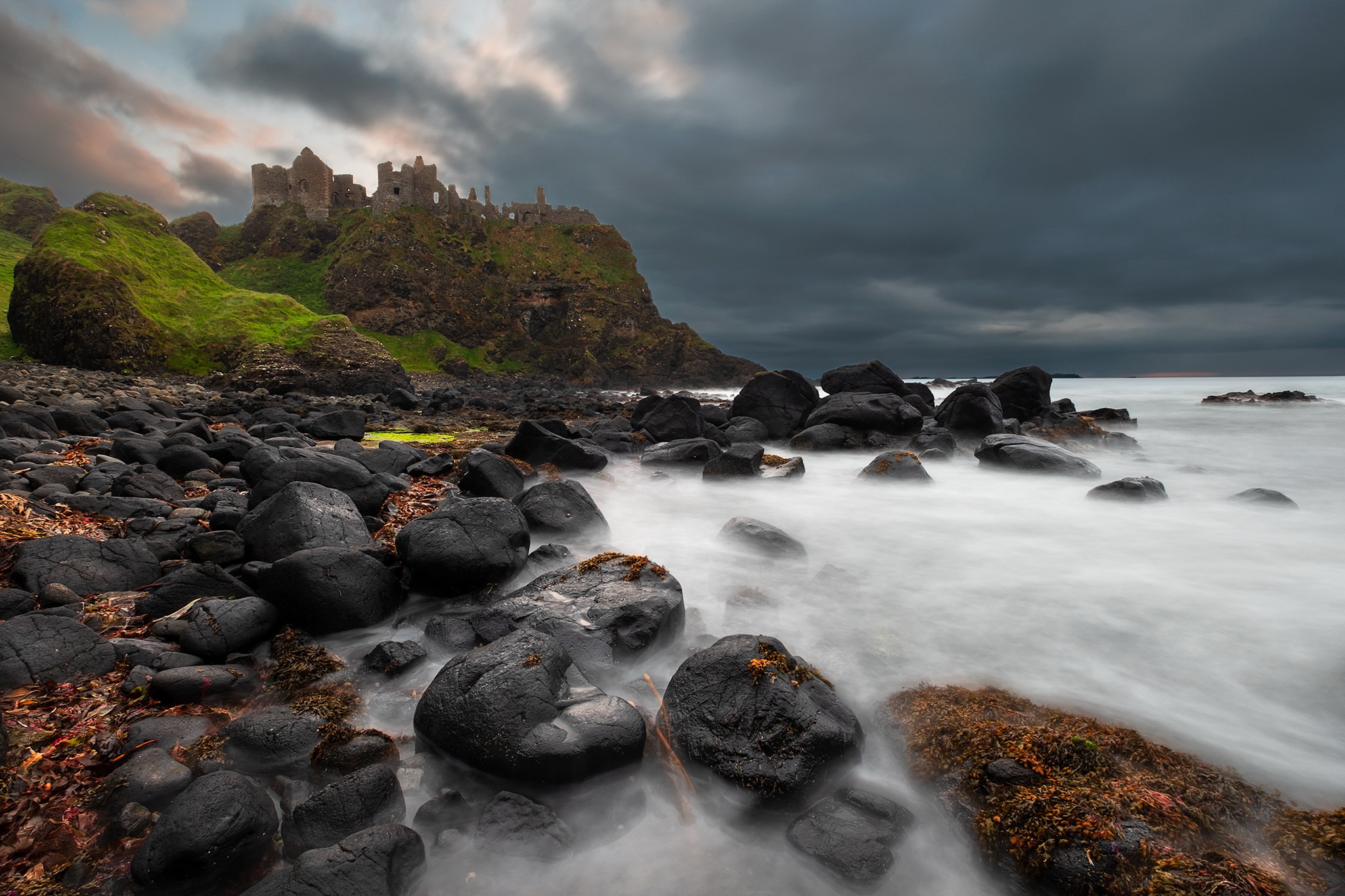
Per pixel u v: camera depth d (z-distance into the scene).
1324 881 2.84
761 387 20.92
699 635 5.34
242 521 6.57
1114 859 2.87
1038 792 3.24
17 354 33.66
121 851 3.04
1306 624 5.79
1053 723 3.94
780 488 11.88
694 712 3.87
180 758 3.58
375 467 10.64
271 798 3.45
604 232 130.88
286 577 5.08
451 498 8.35
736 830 3.45
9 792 3.22
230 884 2.98
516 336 106.06
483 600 5.80
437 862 3.10
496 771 3.47
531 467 11.37
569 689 4.02
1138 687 4.66
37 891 2.80
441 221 110.31
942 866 3.27
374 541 6.62
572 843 3.20
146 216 43.06
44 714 3.80
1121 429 24.19
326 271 96.69
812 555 8.03
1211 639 5.50
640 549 7.85
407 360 87.44
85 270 33.44
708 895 3.04
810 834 3.21
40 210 88.06
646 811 3.52
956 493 11.68
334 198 111.88
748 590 6.06
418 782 3.59
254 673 4.59
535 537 7.43
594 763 3.46
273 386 34.00
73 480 8.13
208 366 35.38
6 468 8.52
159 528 6.93
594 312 111.81
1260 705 4.43
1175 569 7.43
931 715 4.06
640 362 109.62
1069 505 10.75
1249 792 3.41
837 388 22.58
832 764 3.56
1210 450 19.27
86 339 32.28
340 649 5.05
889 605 6.24
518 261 118.44
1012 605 6.27
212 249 105.00
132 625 4.98
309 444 13.87
